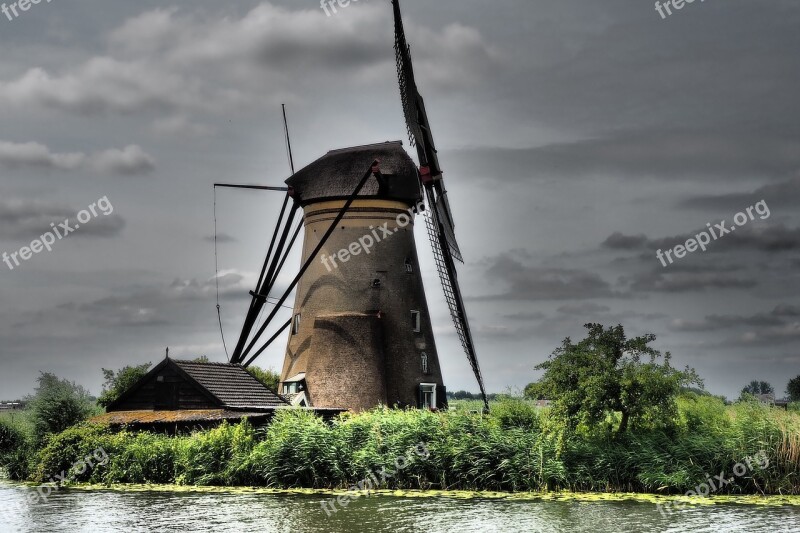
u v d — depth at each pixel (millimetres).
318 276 51062
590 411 34031
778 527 26078
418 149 48625
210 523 27750
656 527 26219
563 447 33562
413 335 51094
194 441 37406
